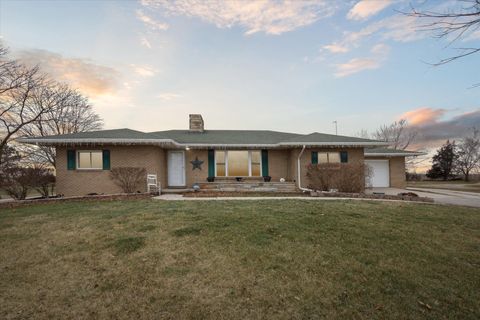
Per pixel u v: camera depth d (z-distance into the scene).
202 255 3.78
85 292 2.83
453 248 4.20
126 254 3.86
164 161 14.30
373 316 2.41
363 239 4.53
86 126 20.97
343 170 12.06
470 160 37.03
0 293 2.82
